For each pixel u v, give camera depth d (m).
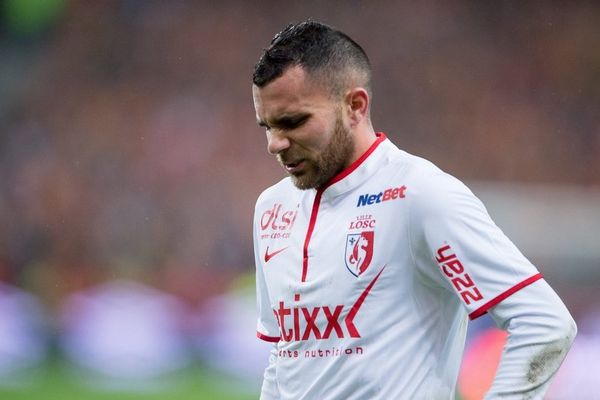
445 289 10.27
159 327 47.31
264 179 68.50
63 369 44.50
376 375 10.05
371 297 10.18
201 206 64.69
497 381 9.54
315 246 10.64
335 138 10.43
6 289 47.72
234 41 78.12
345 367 10.22
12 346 45.81
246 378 43.50
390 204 10.23
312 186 10.62
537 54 78.62
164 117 72.94
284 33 10.46
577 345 37.47
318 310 10.44
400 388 9.99
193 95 75.00
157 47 77.25
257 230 11.70
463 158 73.12
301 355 10.60
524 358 9.42
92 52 76.81
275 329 11.69
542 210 49.44
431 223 9.91
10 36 77.75
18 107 72.69
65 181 65.69
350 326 10.22
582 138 74.38
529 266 9.72
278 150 10.34
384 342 10.09
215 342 47.97
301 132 10.26
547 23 79.81
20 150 69.44
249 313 47.22
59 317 48.50
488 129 74.31
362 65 10.62
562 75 77.62
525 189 50.97
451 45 78.38
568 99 76.50
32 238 60.44
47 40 77.81
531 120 74.94
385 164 10.55
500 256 9.71
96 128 71.62
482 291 9.72
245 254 61.78
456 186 10.05
